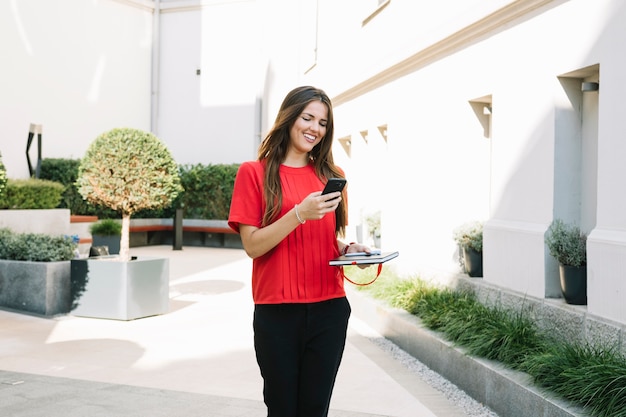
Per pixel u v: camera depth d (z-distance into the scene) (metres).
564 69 5.00
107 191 7.40
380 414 4.25
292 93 2.75
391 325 6.44
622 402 3.35
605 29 4.48
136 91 18.61
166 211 18.23
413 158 8.04
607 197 4.44
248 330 6.91
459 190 6.88
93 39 17.06
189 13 19.09
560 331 4.82
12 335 6.50
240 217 2.65
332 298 2.69
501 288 5.84
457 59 6.88
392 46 8.75
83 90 16.80
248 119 18.61
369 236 9.99
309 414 2.68
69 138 16.39
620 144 4.31
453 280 6.72
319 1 13.08
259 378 5.07
